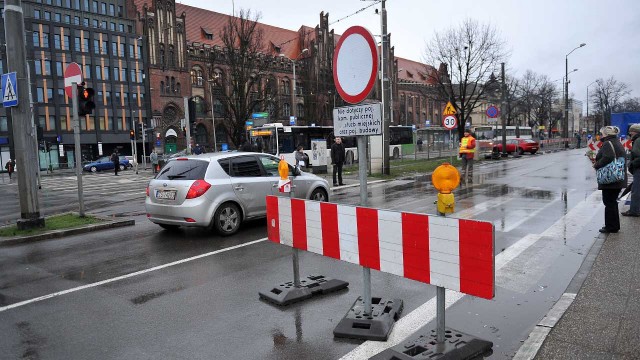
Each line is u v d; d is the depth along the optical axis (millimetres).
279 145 29422
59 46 53844
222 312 4766
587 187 14484
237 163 8922
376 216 3932
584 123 133875
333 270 6145
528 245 7094
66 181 29578
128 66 58281
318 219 4621
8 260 7262
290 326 4371
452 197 3402
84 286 5777
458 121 30406
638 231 7543
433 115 94750
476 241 3176
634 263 5762
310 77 54375
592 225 8406
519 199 12133
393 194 14477
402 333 4102
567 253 6547
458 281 3314
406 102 86500
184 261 6816
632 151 8711
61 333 4359
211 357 3793
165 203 8438
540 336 3861
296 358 3727
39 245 8359
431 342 3676
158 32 58062
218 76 52781
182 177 8461
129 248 7824
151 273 6254
